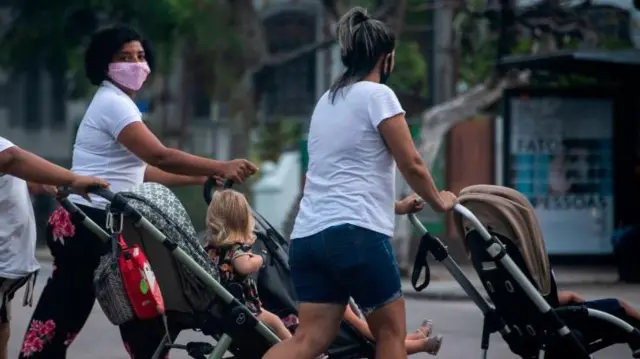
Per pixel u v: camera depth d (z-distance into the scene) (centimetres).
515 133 2731
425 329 1107
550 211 2755
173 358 1451
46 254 3556
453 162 3084
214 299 945
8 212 1062
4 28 4569
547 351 999
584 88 2711
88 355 1485
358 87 893
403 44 3681
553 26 2805
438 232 3053
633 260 2498
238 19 3106
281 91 4669
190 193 3512
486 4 2914
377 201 882
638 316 1035
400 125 877
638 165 2738
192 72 3447
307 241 887
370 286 877
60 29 3209
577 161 2747
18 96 5162
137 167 1055
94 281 950
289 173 4328
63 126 5184
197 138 4656
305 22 4591
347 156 884
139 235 933
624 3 3328
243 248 997
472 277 2644
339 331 988
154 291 909
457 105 2731
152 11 3069
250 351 956
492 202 970
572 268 2762
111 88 1055
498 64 2525
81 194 935
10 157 928
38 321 1035
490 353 1505
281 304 1034
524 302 970
